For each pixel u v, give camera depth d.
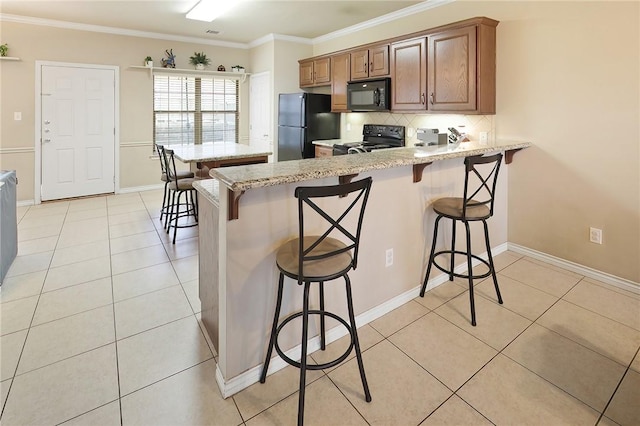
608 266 2.77
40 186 5.11
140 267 3.07
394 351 1.99
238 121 6.60
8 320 2.26
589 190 2.82
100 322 2.26
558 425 1.51
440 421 1.54
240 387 1.72
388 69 4.04
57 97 5.07
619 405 1.61
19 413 1.56
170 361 1.91
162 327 2.21
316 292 1.98
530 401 1.64
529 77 3.08
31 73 4.87
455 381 1.77
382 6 4.12
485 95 3.22
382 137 4.66
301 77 5.68
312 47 5.98
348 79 4.65
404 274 2.45
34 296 2.56
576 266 2.95
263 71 6.00
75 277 2.87
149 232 3.97
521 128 3.18
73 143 5.27
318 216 1.91
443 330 2.18
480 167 2.98
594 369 1.84
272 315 1.80
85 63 5.19
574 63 2.80
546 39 2.94
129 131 5.67
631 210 2.62
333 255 1.53
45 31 4.89
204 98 6.27
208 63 6.08
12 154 4.90
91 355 1.95
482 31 3.13
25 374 1.79
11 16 4.64
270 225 1.72
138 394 1.68
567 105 2.87
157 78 5.80
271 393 1.71
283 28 5.21
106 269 3.02
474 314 2.23
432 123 4.04
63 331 2.15
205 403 1.64
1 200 2.76
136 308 2.43
